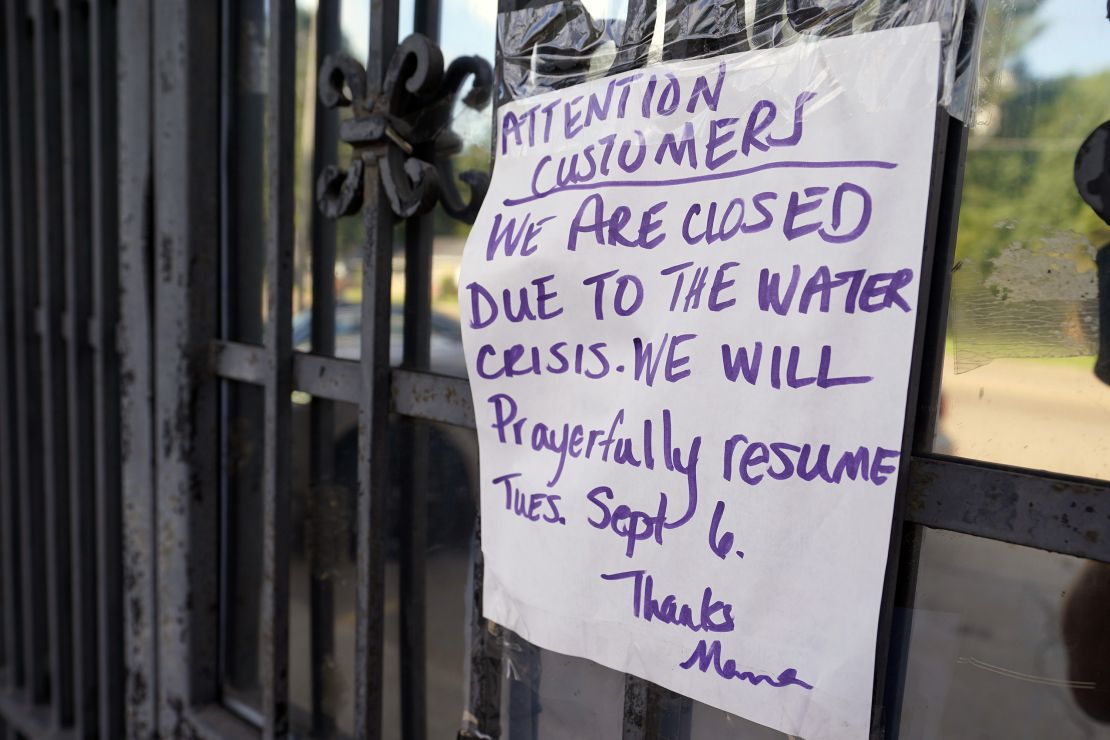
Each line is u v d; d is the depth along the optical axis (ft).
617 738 3.43
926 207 2.35
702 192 2.74
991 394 2.64
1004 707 2.70
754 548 2.65
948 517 2.52
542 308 3.12
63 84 5.94
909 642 2.82
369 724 4.07
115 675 6.07
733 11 2.78
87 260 6.12
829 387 2.50
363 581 4.01
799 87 2.55
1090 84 2.47
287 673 4.62
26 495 6.99
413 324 4.20
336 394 4.22
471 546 4.01
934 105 2.34
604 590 3.00
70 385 6.14
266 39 4.99
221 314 5.09
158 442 5.15
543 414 3.16
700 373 2.73
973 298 2.65
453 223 3.98
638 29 3.00
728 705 2.74
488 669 3.70
